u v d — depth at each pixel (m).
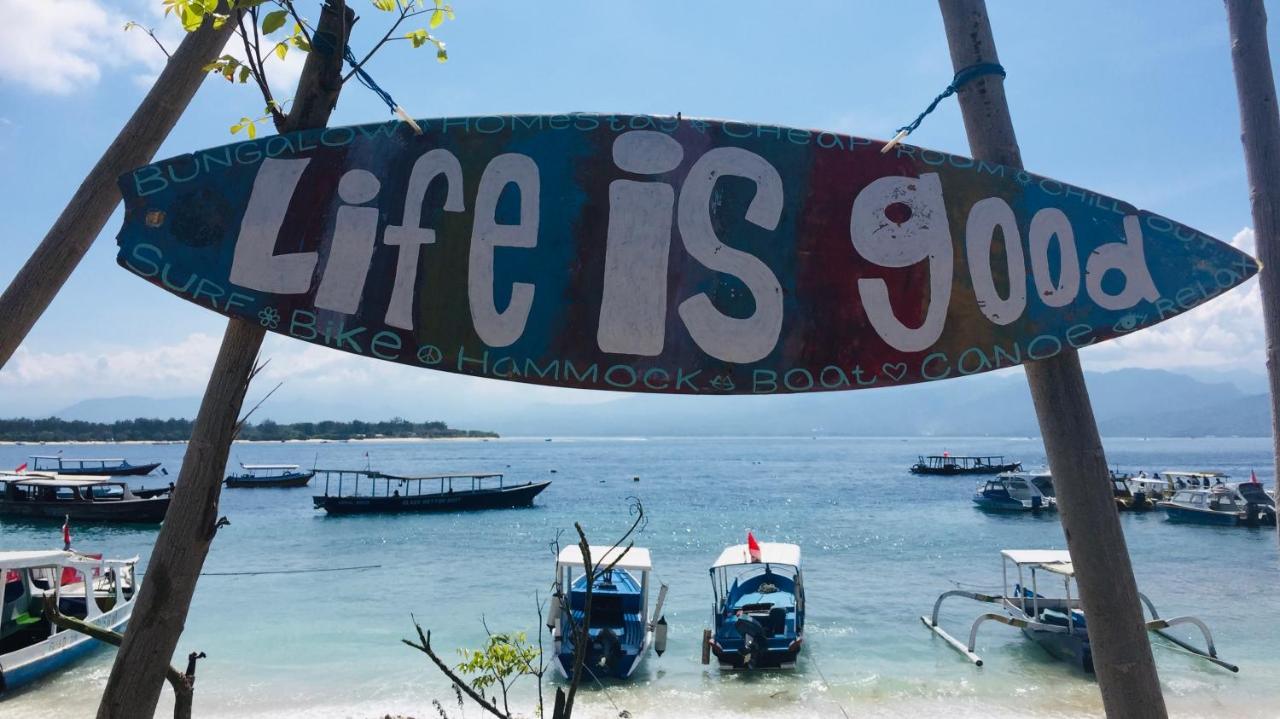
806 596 23.50
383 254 2.88
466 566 29.42
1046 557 17.89
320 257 2.84
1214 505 39.28
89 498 42.53
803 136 3.10
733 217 3.00
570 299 2.91
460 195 2.94
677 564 29.33
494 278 2.90
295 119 2.99
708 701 14.53
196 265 2.78
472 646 18.52
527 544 34.88
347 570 28.62
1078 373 3.07
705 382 2.90
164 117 3.40
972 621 20.33
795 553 19.08
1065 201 3.11
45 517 40.34
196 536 2.61
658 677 15.83
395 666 16.89
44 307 3.20
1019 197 3.11
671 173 3.01
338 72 3.01
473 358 2.86
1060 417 3.05
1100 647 2.96
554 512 46.84
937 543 34.66
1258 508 37.47
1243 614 21.27
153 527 39.41
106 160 3.33
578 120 3.04
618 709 14.14
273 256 2.82
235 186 2.85
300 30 2.95
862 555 31.45
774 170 3.04
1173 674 15.74
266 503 52.22
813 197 3.04
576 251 2.93
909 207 3.06
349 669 16.66
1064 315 3.02
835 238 3.02
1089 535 2.98
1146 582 25.75
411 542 35.56
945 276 3.02
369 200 2.90
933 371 2.96
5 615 15.34
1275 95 3.88
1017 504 46.06
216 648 18.31
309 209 2.87
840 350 2.95
